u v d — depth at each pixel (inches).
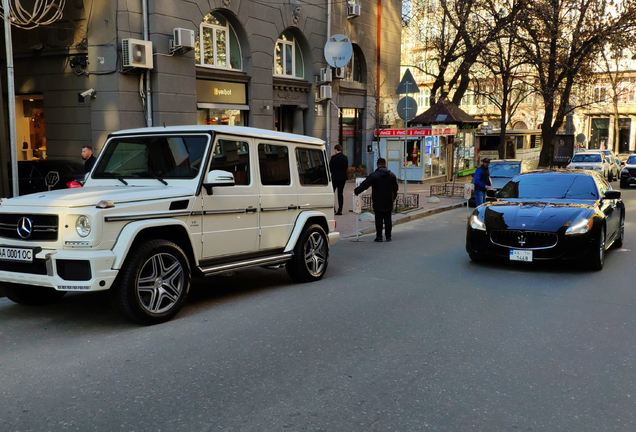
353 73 1032.2
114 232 201.2
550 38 1021.2
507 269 332.8
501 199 374.3
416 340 200.8
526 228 320.2
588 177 381.7
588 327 217.9
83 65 591.5
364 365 175.6
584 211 328.5
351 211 621.3
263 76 760.3
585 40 1034.1
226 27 717.3
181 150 244.1
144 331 209.0
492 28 1004.6
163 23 600.1
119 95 576.1
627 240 443.8
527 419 139.9
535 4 979.3
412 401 149.6
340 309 243.0
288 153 293.1
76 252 195.0
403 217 587.5
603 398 152.9
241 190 255.9
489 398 152.1
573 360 181.8
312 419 138.5
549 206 342.6
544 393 155.8
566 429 134.9
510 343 198.2
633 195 878.4
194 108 648.4
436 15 1150.3
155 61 597.0
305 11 844.6
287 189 287.0
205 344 194.4
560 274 318.0
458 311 240.4
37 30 613.3
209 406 145.3
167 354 184.1
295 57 867.4
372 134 1058.7
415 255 386.6
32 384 159.3
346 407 145.5
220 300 259.8
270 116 777.6
